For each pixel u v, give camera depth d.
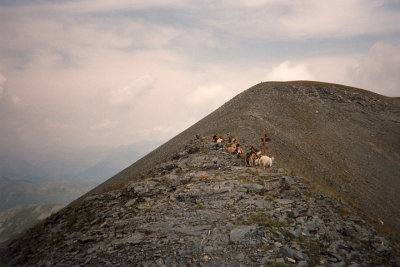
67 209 18.14
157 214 10.71
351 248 8.67
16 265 11.54
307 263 6.87
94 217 13.16
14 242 16.77
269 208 10.66
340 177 35.47
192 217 9.96
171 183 14.74
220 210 10.54
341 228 10.14
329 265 7.05
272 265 6.65
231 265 6.68
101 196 16.91
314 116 59.41
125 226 10.04
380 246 9.62
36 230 16.92
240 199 11.73
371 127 60.69
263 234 8.25
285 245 7.85
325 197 14.77
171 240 8.14
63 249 9.51
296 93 70.75
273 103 61.12
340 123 59.66
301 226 9.30
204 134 39.94
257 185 13.30
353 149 49.34
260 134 36.75
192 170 16.94
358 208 18.12
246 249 7.43
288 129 47.16
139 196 14.18
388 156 50.69
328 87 77.38
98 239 9.22
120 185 26.59
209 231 8.56
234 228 8.62
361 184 36.72
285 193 13.39
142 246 7.96
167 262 6.92
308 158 36.78
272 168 17.89
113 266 7.01
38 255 11.03
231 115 50.88
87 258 7.74
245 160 19.41
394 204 34.72
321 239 8.70
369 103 72.50
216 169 17.03
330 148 46.00
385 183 40.38
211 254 7.21
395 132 60.59
